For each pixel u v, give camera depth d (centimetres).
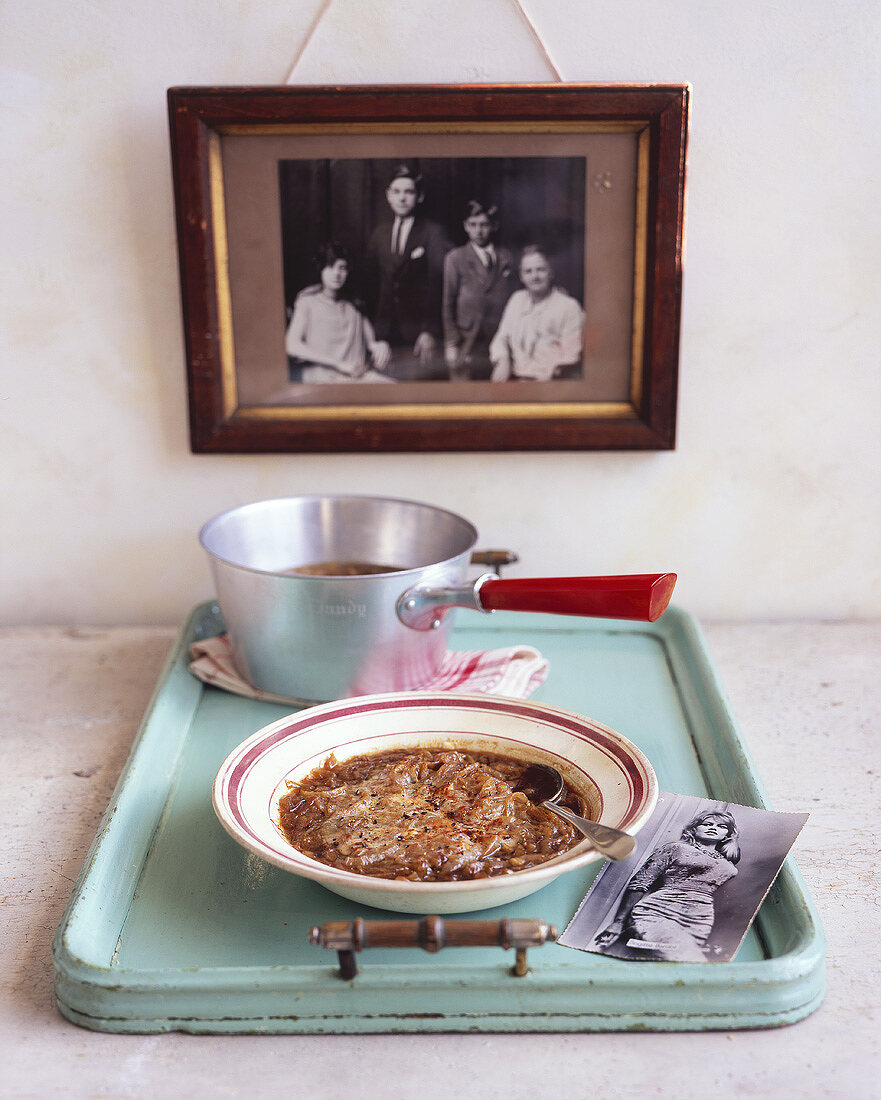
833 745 98
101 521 125
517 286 116
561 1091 59
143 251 116
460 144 111
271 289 116
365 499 114
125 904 74
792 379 120
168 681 104
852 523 125
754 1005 63
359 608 93
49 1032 64
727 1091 59
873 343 119
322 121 109
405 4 109
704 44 110
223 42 110
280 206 113
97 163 113
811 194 114
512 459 123
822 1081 60
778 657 118
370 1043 64
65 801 90
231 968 64
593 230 114
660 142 109
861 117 112
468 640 119
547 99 108
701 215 115
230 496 125
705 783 89
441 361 118
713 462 123
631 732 97
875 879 78
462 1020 64
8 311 117
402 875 68
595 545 126
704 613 129
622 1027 64
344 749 85
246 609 96
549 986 63
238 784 76
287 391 120
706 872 74
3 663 118
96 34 109
